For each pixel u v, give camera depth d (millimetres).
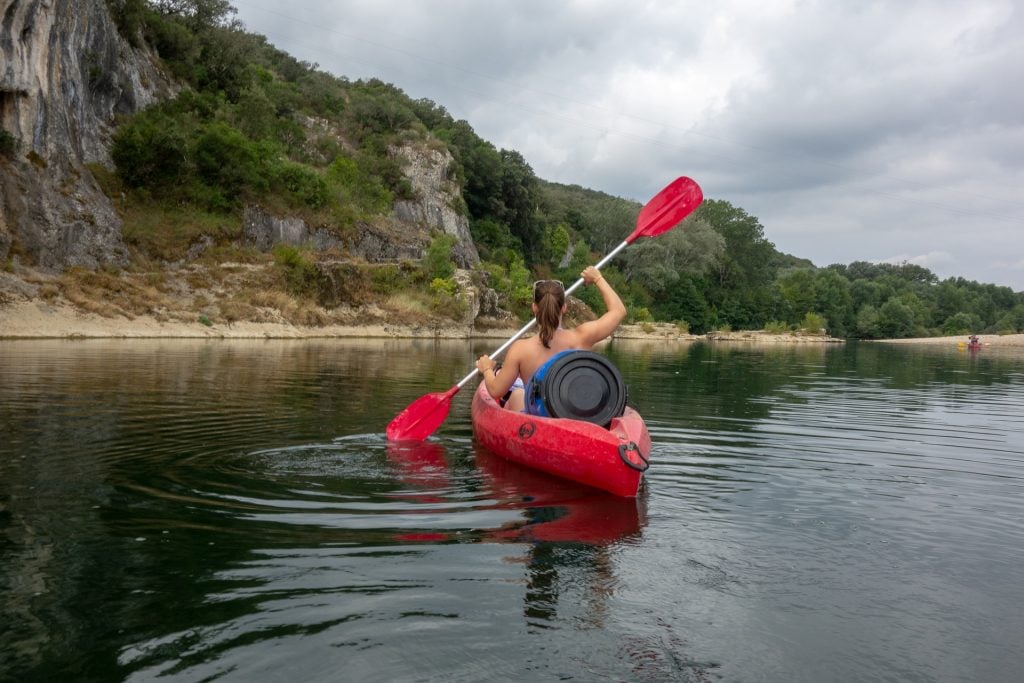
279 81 51062
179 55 37219
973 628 1851
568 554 2361
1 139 20344
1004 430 6129
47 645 1620
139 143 26984
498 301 37531
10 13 20344
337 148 45438
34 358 10867
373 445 4398
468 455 4188
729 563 2320
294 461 3818
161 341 17844
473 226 53656
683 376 12281
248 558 2236
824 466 4164
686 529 2715
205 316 22297
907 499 3346
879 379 13336
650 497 3248
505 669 1568
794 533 2703
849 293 91938
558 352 3953
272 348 16938
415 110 59906
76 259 21906
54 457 3760
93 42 26281
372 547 2381
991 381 13617
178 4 39219
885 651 1706
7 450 3934
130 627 1723
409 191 45594
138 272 23781
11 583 1989
